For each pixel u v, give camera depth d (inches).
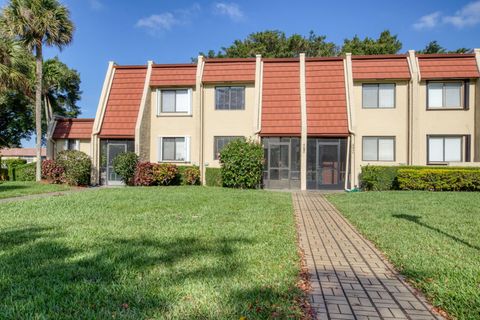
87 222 306.0
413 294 158.1
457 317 134.9
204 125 847.1
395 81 784.3
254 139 781.3
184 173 807.1
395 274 184.5
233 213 363.6
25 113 1348.4
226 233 264.7
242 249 219.9
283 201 483.2
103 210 374.3
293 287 159.8
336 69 831.7
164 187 718.5
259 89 823.7
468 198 506.0
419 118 770.8
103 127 836.0
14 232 263.0
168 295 146.4
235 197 516.7
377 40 1573.6
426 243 241.9
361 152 791.7
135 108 846.5
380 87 792.3
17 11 778.8
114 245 225.1
